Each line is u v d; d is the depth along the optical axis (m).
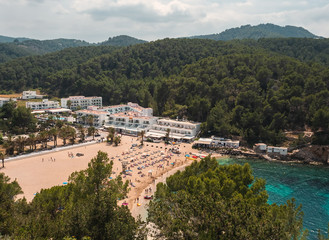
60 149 133.75
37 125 171.88
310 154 132.88
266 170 116.81
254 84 176.38
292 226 43.41
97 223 36.84
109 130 162.25
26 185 87.69
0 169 102.75
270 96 162.88
